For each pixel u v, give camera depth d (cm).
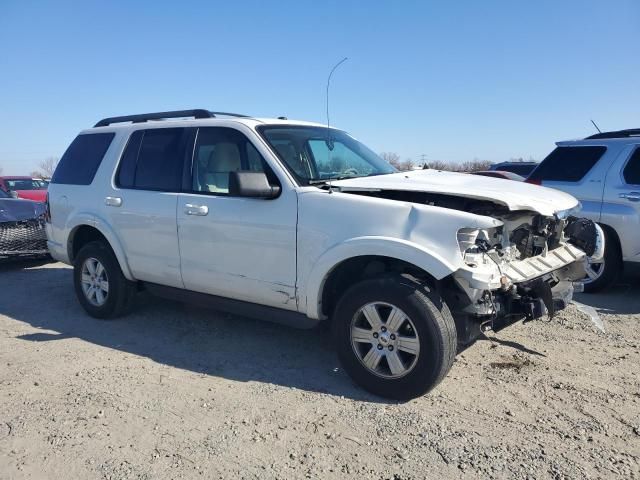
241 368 439
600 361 443
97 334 528
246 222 437
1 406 373
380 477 289
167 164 511
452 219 353
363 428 339
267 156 438
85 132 611
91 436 332
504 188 417
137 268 530
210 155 480
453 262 347
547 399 375
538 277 382
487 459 303
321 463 302
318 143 489
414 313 359
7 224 808
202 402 377
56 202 607
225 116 533
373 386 382
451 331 360
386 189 402
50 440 328
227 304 472
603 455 307
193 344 497
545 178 718
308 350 479
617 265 651
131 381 413
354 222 385
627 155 653
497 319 376
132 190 529
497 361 443
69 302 651
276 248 422
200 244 470
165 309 608
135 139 548
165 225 494
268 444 322
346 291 392
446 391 388
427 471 293
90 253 570
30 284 751
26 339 513
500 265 369
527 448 313
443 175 471
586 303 621
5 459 310
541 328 523
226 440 326
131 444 323
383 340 376
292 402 376
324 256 393
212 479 288
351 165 495
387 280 372
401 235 364
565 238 463
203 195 473
